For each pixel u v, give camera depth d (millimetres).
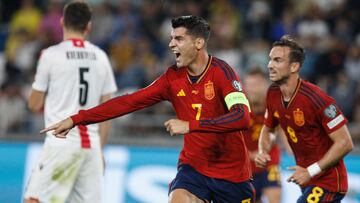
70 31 23469
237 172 20656
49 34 46250
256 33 48000
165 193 33906
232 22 48125
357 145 35812
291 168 20969
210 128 18078
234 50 46000
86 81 23281
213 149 20344
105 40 47531
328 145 21438
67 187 23234
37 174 23188
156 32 48094
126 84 42781
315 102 20875
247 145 27328
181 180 20609
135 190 33844
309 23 47719
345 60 45219
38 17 50188
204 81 19547
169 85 19953
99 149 23844
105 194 33625
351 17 48438
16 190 33562
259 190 27969
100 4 49250
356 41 47438
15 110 39000
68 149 23062
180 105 20047
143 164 34156
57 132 19297
